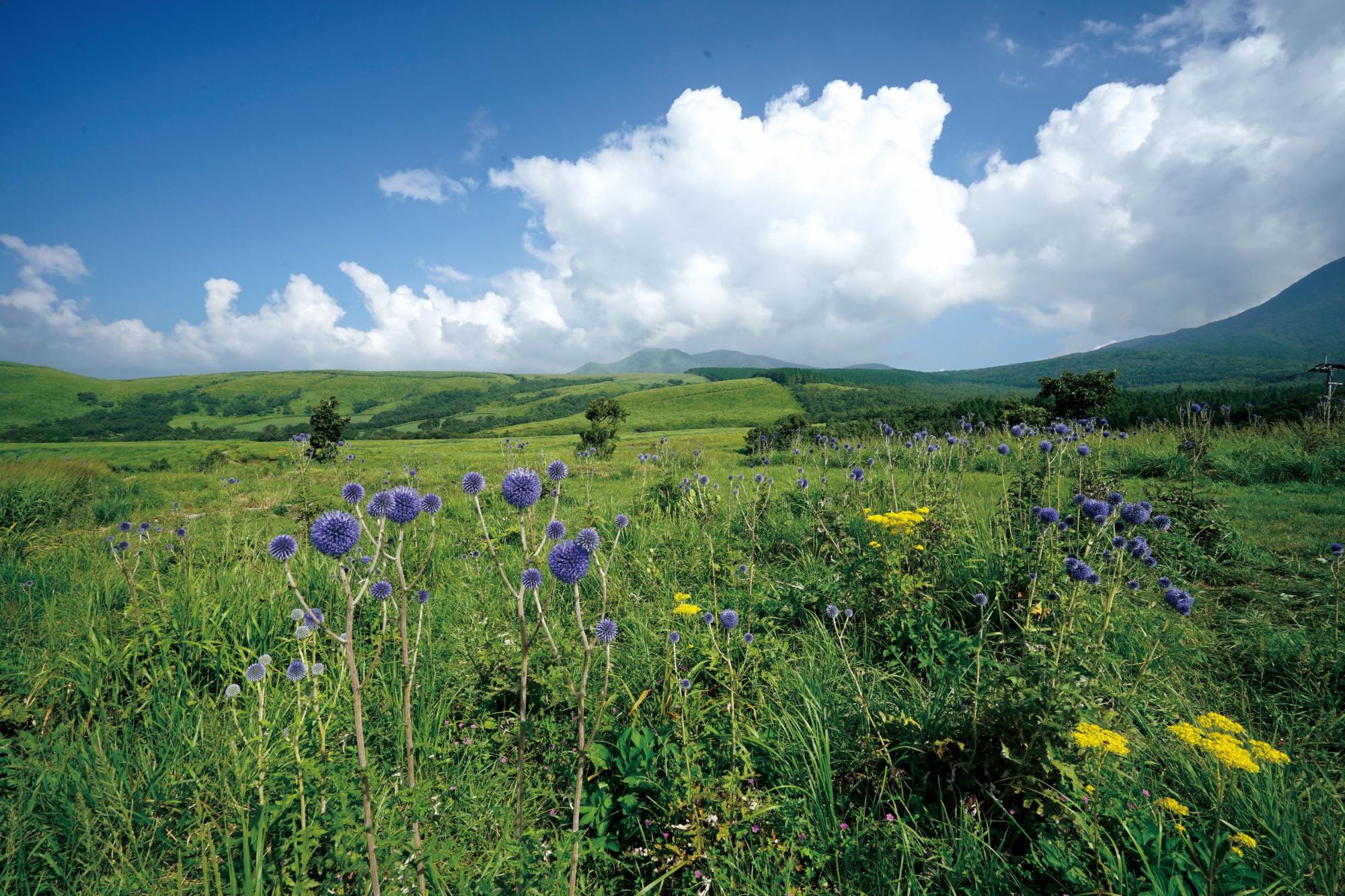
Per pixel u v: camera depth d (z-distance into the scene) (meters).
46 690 3.73
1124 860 2.33
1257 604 5.04
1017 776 2.64
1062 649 3.49
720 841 2.63
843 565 5.23
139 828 2.74
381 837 2.21
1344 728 3.41
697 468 15.33
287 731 2.91
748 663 3.85
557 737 3.47
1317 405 13.20
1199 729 2.59
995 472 11.12
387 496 1.88
